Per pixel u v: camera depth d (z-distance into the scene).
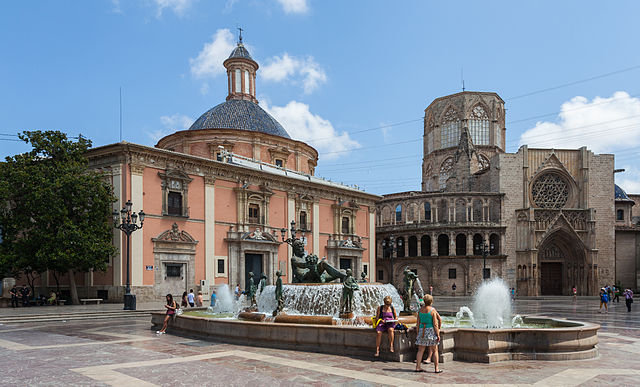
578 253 67.75
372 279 62.59
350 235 58.91
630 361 13.53
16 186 34.47
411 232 69.06
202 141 53.09
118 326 22.88
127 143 36.38
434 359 11.90
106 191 35.53
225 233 44.41
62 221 33.88
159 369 12.14
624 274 72.62
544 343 13.62
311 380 10.97
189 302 36.00
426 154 88.62
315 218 54.19
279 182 49.81
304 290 18.86
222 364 12.77
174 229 39.62
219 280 43.22
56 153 36.03
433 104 86.19
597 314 32.81
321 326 14.68
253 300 21.88
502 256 65.81
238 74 62.59
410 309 17.92
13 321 24.75
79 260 33.41
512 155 68.88
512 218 67.69
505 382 10.86
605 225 69.50
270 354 14.27
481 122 82.25
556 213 67.12
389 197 73.38
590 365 12.88
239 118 57.06
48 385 10.45
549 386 10.54
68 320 26.19
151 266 37.75
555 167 69.88
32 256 33.81
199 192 42.41
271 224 48.72
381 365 12.64
